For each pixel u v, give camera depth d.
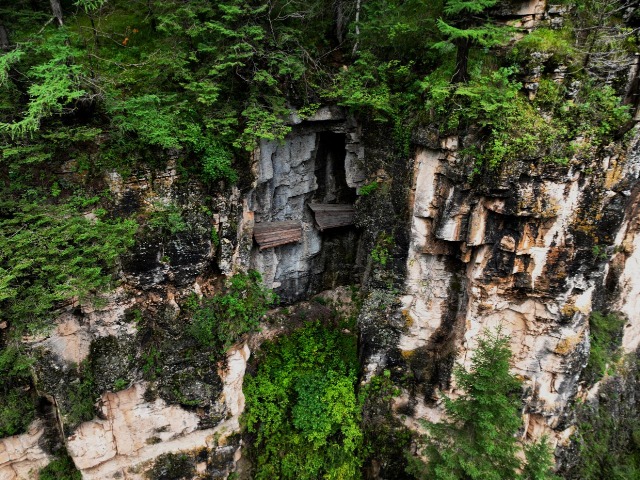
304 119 16.62
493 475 11.44
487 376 11.56
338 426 16.80
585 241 13.41
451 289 16.19
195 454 15.02
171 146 12.09
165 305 13.64
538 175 12.58
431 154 14.34
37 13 12.01
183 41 13.75
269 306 19.53
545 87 12.62
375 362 17.61
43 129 11.08
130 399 13.83
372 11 15.84
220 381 14.81
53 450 13.56
